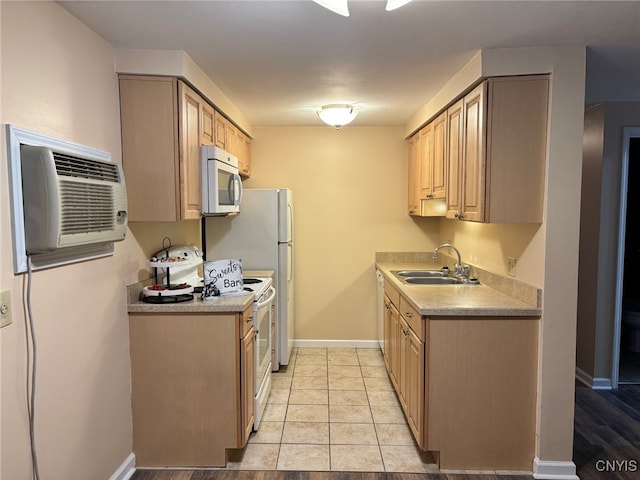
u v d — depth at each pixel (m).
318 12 1.77
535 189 2.22
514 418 2.27
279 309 3.71
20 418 1.47
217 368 2.29
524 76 2.19
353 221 4.25
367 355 4.11
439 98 2.94
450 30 1.94
